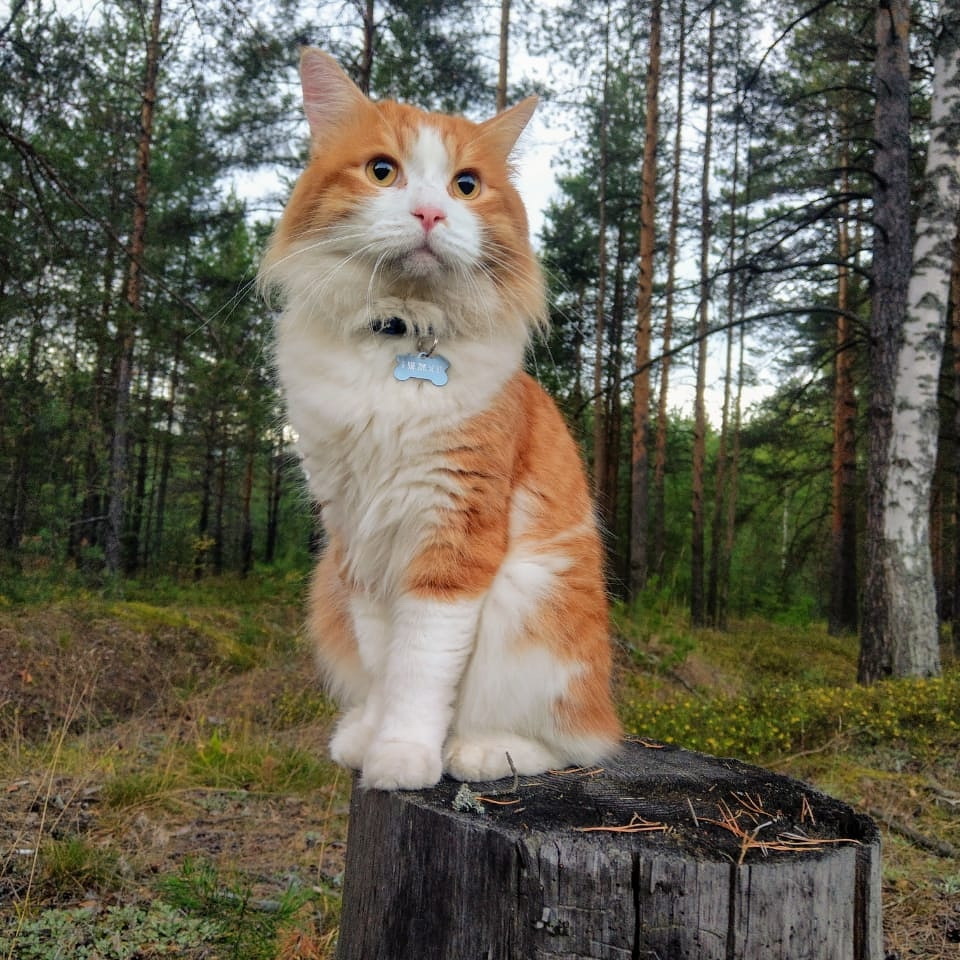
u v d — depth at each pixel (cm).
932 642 205
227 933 75
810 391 488
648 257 361
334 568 71
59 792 117
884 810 116
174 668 202
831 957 44
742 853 44
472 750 59
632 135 451
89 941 78
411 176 62
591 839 45
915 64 271
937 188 206
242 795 125
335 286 60
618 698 173
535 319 66
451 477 58
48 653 185
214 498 602
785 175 271
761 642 356
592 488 102
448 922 47
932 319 207
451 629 58
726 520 613
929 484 208
